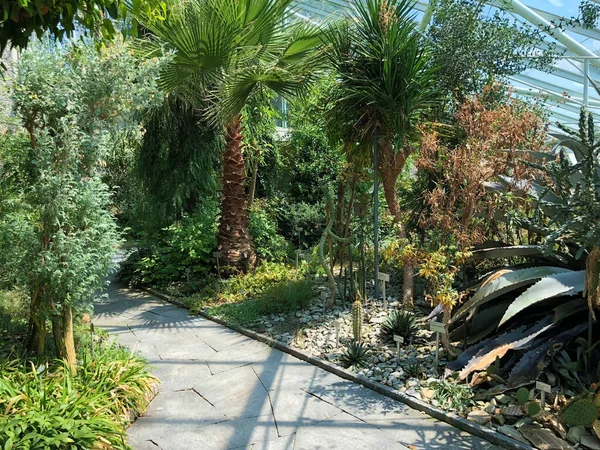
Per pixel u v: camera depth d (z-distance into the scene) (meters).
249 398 3.18
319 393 3.22
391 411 2.96
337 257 5.82
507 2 6.14
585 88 7.71
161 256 6.25
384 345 3.84
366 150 5.05
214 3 4.88
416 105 4.66
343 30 4.89
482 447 2.54
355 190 5.51
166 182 7.20
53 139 2.87
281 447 2.62
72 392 2.66
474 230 3.45
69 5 2.31
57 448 2.27
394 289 5.27
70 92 2.95
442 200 3.54
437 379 3.19
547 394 2.83
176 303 5.49
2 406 2.48
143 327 4.70
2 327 3.64
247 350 4.03
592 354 2.99
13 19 2.20
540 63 6.17
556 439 2.47
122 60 3.10
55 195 2.88
